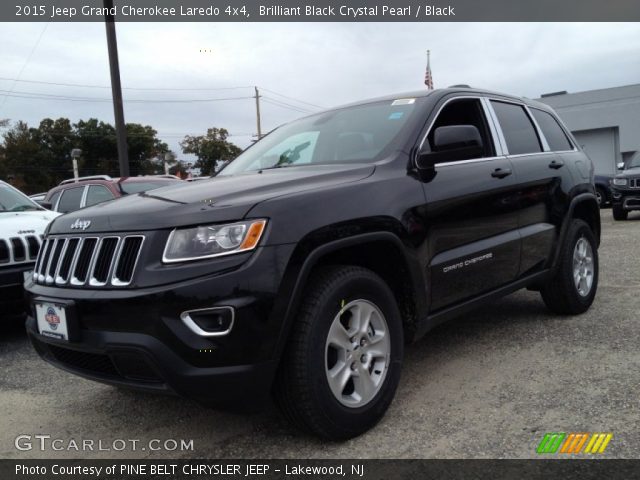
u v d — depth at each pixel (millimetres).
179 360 2336
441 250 3291
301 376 2502
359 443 2723
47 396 3656
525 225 4098
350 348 2738
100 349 2492
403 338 3057
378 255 3047
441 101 3691
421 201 3146
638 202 12703
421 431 2809
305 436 2836
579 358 3691
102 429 3117
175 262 2402
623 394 3076
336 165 3311
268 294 2393
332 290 2617
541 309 5043
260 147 4277
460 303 3531
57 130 65938
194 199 2656
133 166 69875
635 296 5309
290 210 2545
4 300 4703
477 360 3791
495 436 2709
